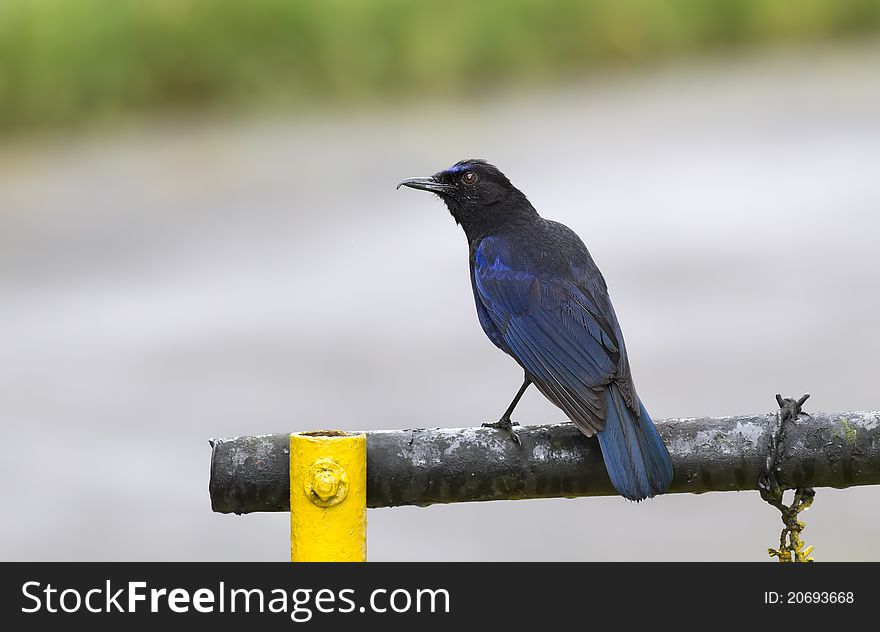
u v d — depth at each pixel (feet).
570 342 22.91
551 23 117.80
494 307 24.11
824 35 133.49
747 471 18.21
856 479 17.93
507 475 18.25
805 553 18.34
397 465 18.01
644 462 18.37
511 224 25.68
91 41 94.99
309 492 17.22
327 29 102.78
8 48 93.09
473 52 111.86
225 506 17.74
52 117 94.12
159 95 98.58
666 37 125.18
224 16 99.45
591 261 24.61
